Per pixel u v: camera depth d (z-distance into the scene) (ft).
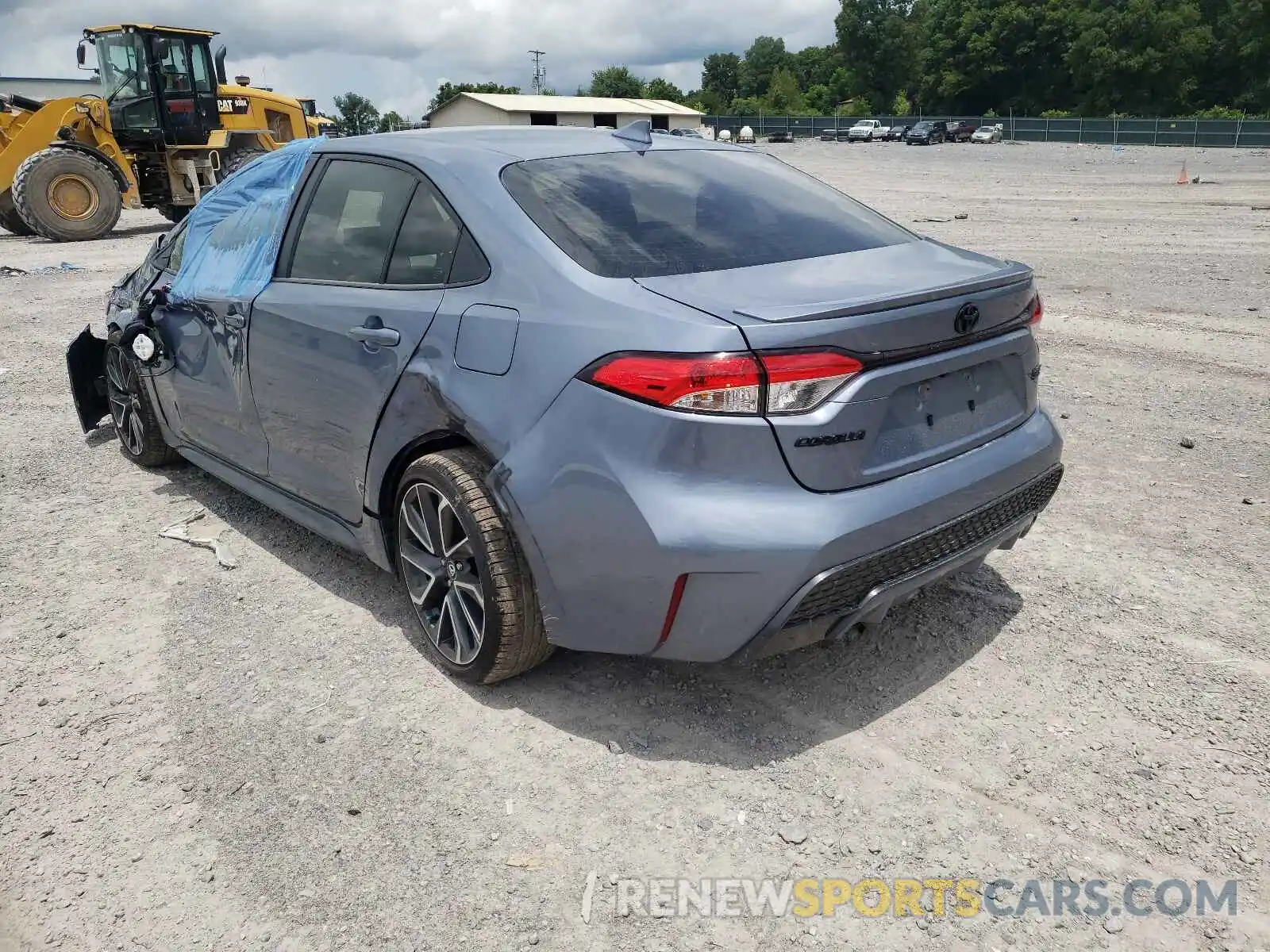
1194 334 25.40
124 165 53.67
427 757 9.25
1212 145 182.70
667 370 8.04
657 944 7.18
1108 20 284.61
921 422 8.91
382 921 7.42
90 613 12.08
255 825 8.41
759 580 8.11
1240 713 9.58
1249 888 7.53
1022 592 12.07
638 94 409.90
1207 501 14.70
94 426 18.24
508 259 9.49
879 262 9.67
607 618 8.87
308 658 10.98
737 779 8.85
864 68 344.28
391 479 10.78
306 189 12.37
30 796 8.85
